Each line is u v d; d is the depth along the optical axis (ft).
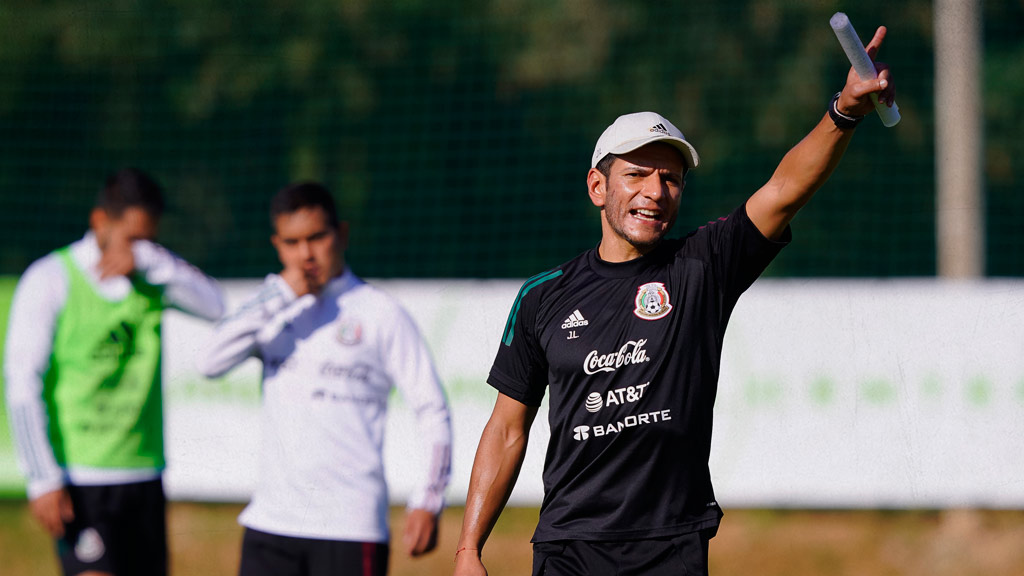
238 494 94.07
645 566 39.81
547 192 221.46
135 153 222.48
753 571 93.50
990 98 212.84
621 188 40.68
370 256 222.28
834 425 95.25
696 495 40.22
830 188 204.03
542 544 41.50
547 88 225.97
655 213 40.65
